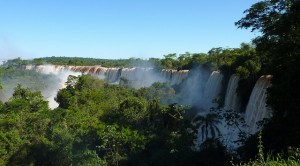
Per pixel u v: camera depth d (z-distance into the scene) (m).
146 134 53.41
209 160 40.53
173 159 43.16
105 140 48.09
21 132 49.16
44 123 51.56
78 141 47.00
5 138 44.16
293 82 28.92
